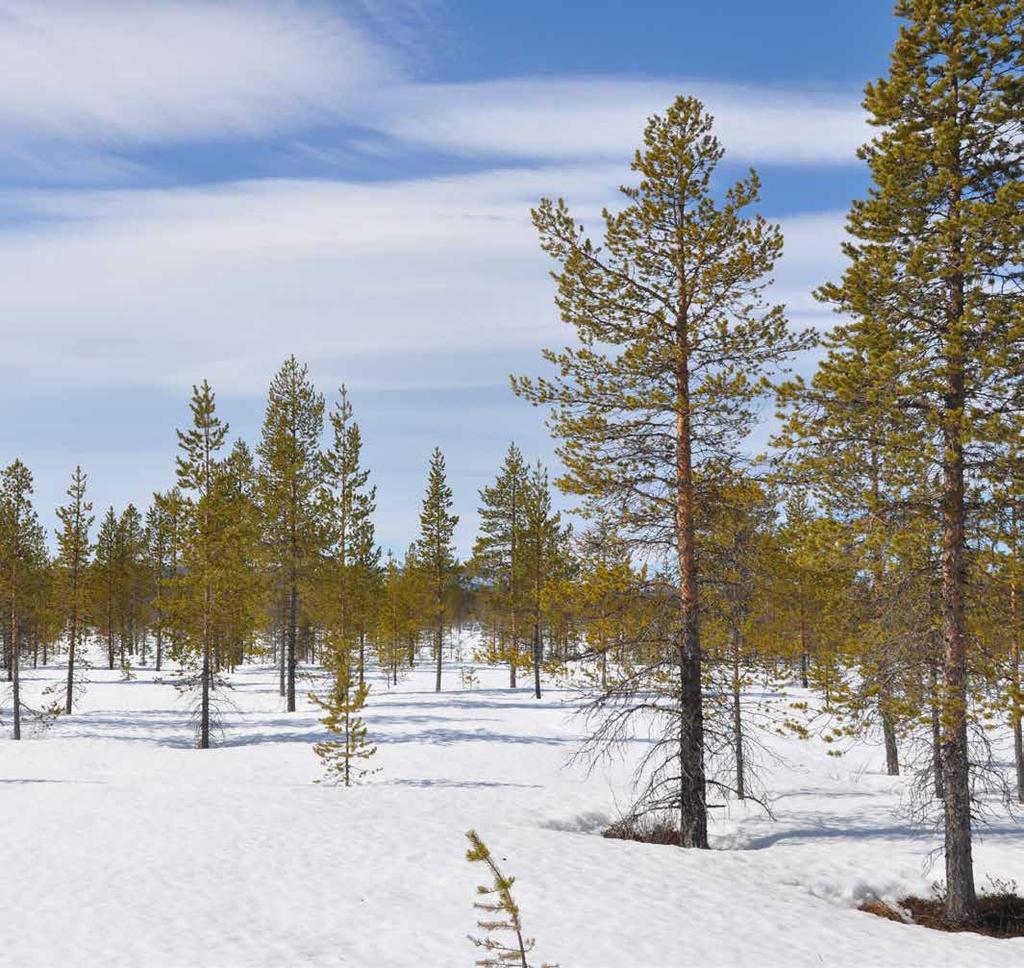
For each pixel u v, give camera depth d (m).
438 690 47.28
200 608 32.81
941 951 11.94
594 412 17.06
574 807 21.48
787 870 15.89
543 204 17.34
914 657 13.91
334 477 43.00
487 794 22.80
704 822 17.14
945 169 13.33
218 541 33.25
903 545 13.08
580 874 14.60
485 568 48.22
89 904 12.95
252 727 35.59
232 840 16.64
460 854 15.61
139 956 10.95
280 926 12.05
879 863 16.44
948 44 13.64
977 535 13.51
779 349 16.80
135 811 19.47
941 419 13.19
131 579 66.81
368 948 11.23
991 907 14.16
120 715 38.97
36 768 27.64
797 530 15.09
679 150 16.97
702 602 17.14
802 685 40.53
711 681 17.72
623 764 27.95
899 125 14.07
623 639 17.09
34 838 16.94
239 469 53.25
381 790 22.94
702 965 10.90
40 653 72.88
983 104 13.57
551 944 11.43
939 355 13.50
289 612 42.75
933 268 13.51
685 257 16.72
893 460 13.57
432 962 10.75
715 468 16.92
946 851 13.97
